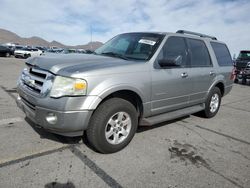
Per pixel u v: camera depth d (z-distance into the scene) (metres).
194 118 5.67
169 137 4.29
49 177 2.80
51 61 3.40
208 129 4.92
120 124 3.53
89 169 3.03
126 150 3.63
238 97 9.58
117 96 3.62
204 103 5.45
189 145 4.01
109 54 4.32
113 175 2.94
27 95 3.34
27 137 3.81
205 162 3.45
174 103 4.46
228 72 6.00
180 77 4.40
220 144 4.17
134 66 3.63
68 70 3.08
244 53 16.58
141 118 3.93
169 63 3.88
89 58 3.74
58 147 3.55
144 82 3.71
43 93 3.10
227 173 3.19
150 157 3.47
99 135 3.27
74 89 2.99
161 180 2.91
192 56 4.84
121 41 4.68
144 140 4.05
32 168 2.96
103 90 3.17
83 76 3.04
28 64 3.75
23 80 3.73
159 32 4.50
